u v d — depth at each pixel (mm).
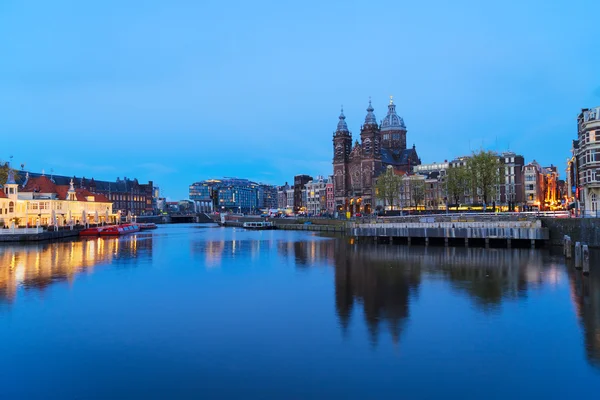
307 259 61562
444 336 26000
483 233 72875
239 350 24297
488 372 21266
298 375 21141
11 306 34062
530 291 37062
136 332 27500
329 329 27547
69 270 52406
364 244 83938
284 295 37219
